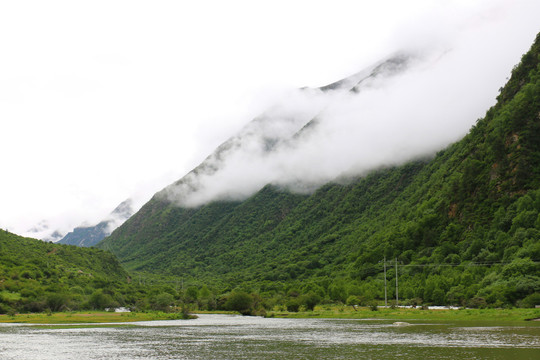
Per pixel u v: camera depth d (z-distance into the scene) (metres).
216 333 136.88
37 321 186.12
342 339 114.88
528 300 170.25
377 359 84.00
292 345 106.19
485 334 115.75
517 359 80.56
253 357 90.38
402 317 180.38
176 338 124.44
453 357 83.88
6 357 92.62
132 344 111.88
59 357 92.50
